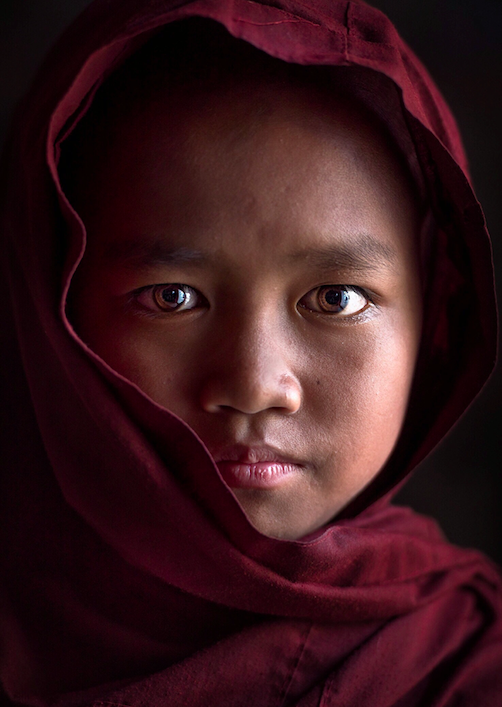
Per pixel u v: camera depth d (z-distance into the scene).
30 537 0.60
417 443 0.64
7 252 0.60
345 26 0.50
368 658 0.55
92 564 0.57
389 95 0.54
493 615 0.67
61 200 0.46
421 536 0.66
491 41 0.92
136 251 0.51
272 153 0.50
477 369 0.61
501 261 0.92
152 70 0.53
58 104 0.48
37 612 0.58
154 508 0.51
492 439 0.96
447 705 0.59
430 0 0.91
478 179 0.93
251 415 0.51
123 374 0.53
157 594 0.56
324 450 0.53
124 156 0.52
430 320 0.64
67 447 0.56
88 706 0.51
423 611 0.62
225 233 0.50
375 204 0.53
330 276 0.52
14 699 0.55
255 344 0.50
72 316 0.56
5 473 0.62
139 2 0.48
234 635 0.54
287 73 0.52
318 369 0.52
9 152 0.62
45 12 0.92
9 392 0.64
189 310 0.52
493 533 0.96
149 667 0.55
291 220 0.50
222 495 0.49
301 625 0.55
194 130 0.51
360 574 0.57
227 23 0.45
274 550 0.52
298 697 0.54
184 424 0.48
